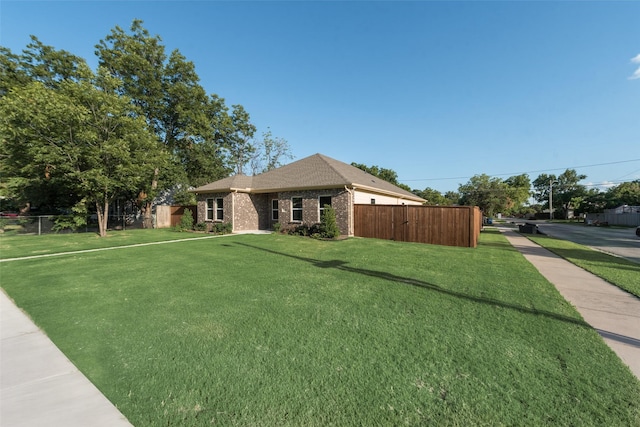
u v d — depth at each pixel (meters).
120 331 3.64
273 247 10.89
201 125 22.72
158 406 2.26
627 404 2.28
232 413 2.17
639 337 3.53
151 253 9.65
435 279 6.19
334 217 13.68
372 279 6.17
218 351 3.12
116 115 13.94
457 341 3.34
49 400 2.34
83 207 15.94
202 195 19.08
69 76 20.20
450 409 2.21
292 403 2.28
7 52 18.47
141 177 15.68
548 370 2.76
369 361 2.90
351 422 2.07
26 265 7.78
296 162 19.39
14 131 12.19
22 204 18.67
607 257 9.72
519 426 2.04
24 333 3.64
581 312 4.38
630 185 46.34
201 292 5.24
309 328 3.70
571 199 55.31
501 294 5.16
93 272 6.87
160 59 21.06
